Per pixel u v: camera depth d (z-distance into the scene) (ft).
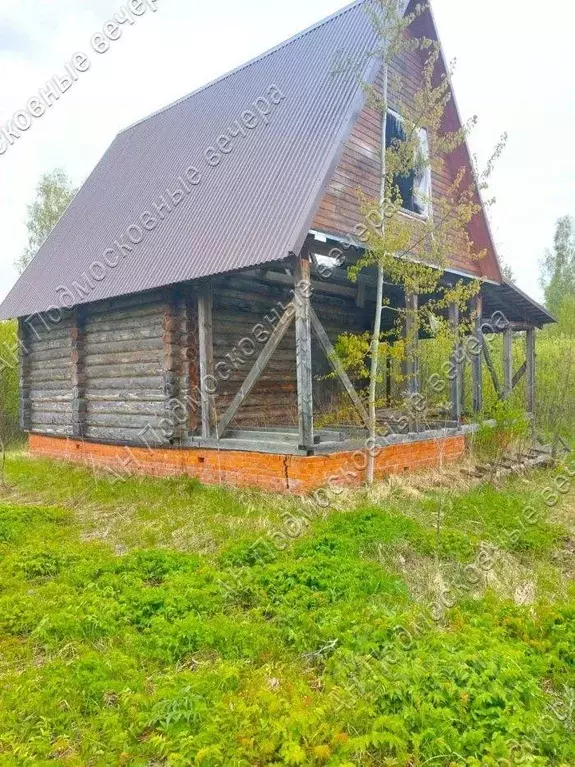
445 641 13.20
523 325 49.80
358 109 28.84
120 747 10.44
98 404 38.63
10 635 14.83
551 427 54.19
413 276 29.50
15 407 63.16
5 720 10.98
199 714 10.85
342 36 35.01
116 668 12.69
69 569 19.01
